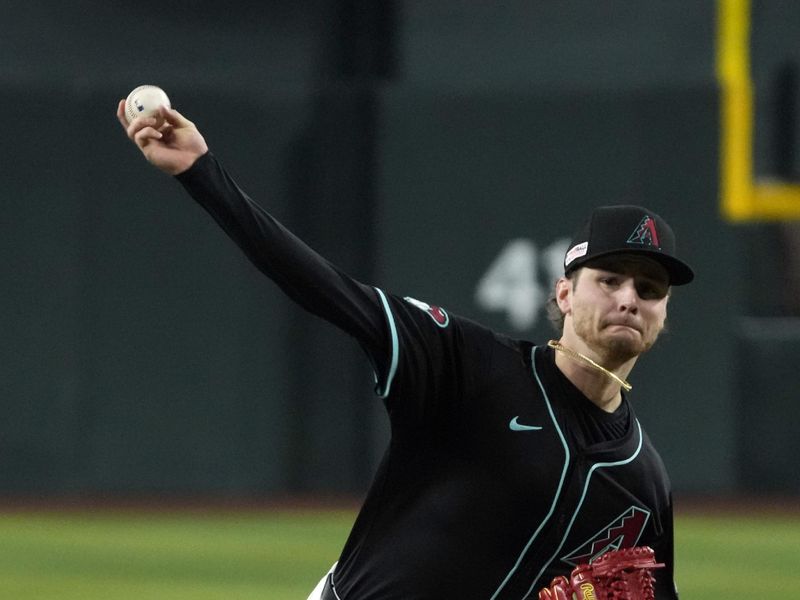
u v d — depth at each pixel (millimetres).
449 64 66000
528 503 13844
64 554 46344
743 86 64688
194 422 65500
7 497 65000
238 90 65438
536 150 64875
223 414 65500
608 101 64812
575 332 14070
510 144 64875
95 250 65500
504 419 13836
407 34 66250
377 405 65500
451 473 13914
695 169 64750
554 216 64750
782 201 64750
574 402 14039
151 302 65562
